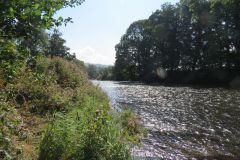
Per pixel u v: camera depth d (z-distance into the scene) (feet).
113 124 30.12
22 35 17.56
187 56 263.08
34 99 44.50
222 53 219.61
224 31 213.46
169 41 274.16
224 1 101.04
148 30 305.53
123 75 351.05
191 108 86.84
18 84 44.80
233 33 208.95
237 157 40.75
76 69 79.97
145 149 42.16
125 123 52.60
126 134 34.30
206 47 244.63
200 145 46.52
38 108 42.68
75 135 25.32
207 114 75.92
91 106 36.96
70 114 31.68
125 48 337.52
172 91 154.40
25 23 16.93
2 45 16.75
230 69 220.43
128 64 333.21
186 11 250.57
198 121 66.54
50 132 25.14
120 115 56.34
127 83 262.67
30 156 24.11
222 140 49.98
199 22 239.71
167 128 58.49
